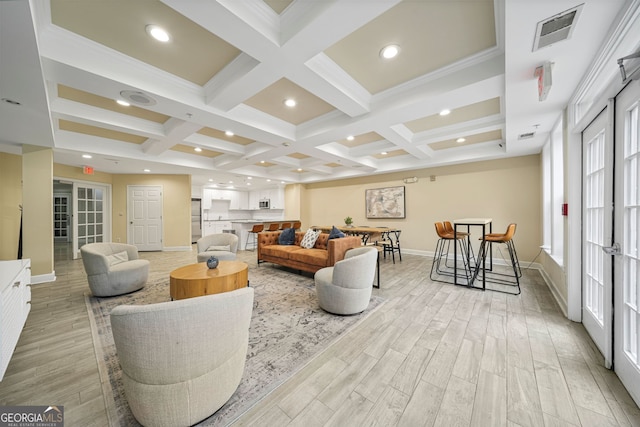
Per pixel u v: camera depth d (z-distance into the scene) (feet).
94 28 6.07
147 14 5.66
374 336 7.03
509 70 6.13
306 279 13.04
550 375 5.33
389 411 4.42
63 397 4.74
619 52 4.78
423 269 15.16
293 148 14.49
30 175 12.02
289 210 28.78
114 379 5.26
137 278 10.76
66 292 10.85
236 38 5.64
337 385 5.07
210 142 14.97
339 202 25.57
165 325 3.60
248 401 4.61
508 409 4.45
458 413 4.37
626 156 5.03
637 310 4.71
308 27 5.33
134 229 22.67
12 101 7.32
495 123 11.32
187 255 21.04
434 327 7.57
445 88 7.81
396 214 21.25
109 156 15.20
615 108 5.36
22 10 4.05
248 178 24.97
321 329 7.45
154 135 12.21
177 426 3.92
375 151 16.11
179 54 7.15
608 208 5.49
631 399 4.64
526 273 13.89
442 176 18.84
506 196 16.17
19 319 6.32
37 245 12.18
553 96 7.48
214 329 3.98
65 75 6.72
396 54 7.06
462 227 17.88
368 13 4.98
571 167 7.73
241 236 24.93
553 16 4.36
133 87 7.44
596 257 6.77
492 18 5.71
